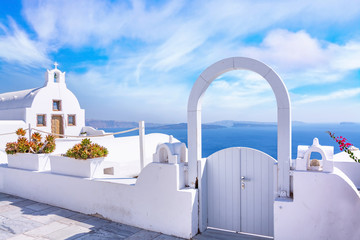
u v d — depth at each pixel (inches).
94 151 257.9
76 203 265.1
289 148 180.5
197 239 200.1
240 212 213.0
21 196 316.2
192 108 213.0
